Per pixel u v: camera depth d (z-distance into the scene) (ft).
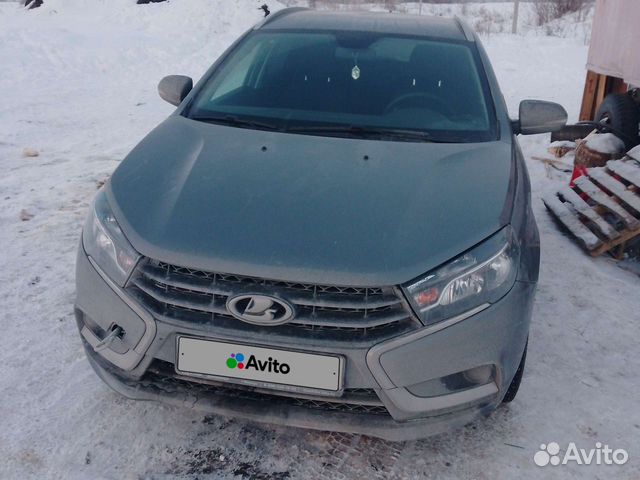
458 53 11.21
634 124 17.65
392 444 8.16
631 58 17.70
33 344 9.94
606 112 18.90
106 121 25.84
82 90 31.71
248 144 8.91
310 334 6.63
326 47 11.27
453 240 7.02
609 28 19.54
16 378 9.07
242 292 6.56
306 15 12.80
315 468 7.72
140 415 8.45
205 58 43.55
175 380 7.25
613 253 14.52
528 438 8.36
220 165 8.30
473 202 7.68
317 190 7.75
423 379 6.73
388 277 6.54
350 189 7.79
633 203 13.84
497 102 10.35
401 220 7.25
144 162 8.57
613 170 15.11
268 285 6.60
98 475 7.41
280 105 10.09
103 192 8.11
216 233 6.98
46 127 24.14
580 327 11.16
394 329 6.62
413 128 9.62
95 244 7.43
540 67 40.88
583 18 69.10
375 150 8.84
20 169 18.83
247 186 7.80
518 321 7.20
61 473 7.41
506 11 82.48
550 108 10.66
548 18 72.43
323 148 8.84
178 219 7.21
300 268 6.56
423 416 6.90
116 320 7.08
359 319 6.55
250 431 8.28
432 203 7.60
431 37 11.64
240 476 7.54
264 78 10.68
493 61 43.29
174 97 11.40
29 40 40.06
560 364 10.03
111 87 33.22
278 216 7.23
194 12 53.78
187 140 9.12
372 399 6.82
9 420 8.21
